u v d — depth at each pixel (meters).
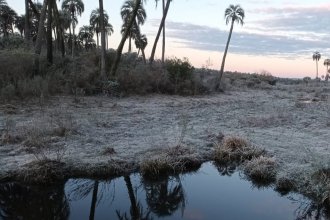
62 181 8.71
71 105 17.86
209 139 12.31
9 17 55.72
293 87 49.22
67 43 58.22
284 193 8.33
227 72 58.16
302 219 6.95
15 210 7.16
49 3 23.36
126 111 17.83
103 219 6.79
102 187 8.54
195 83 28.27
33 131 11.37
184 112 18.52
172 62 28.22
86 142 11.27
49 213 7.04
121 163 9.52
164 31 36.22
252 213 7.16
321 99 29.58
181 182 9.01
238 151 10.76
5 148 10.35
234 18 34.44
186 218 6.90
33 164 8.85
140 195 8.11
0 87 18.52
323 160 8.68
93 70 23.62
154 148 10.63
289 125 15.38
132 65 28.61
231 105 22.92
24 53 21.91
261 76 53.34
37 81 19.28
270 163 9.53
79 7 50.94
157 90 26.09
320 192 7.78
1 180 8.48
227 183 8.96
